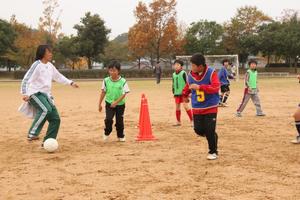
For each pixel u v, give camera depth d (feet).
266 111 49.62
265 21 216.13
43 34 181.27
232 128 36.11
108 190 18.44
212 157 23.98
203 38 212.43
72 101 66.64
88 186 19.12
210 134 23.93
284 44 207.31
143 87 104.78
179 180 19.83
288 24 217.15
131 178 20.33
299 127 28.19
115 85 29.94
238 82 128.57
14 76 175.83
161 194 17.72
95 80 164.96
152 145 28.96
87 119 44.19
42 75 27.68
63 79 28.96
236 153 25.63
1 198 17.67
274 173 20.81
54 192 18.34
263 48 211.82
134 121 42.37
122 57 229.04
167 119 43.21
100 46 210.59
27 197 17.75
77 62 221.46
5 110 54.24
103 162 23.86
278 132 33.60
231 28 211.82
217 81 23.49
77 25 207.72
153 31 188.96
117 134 30.76
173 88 38.22
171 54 199.62
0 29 196.34
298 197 17.04
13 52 193.98
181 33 216.13
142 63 240.53
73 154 26.30
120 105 30.37
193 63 23.47
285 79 149.07
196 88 23.18
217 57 146.72
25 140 31.83
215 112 23.81
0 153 26.89
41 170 22.26
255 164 22.72
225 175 20.57
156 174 20.99
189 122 40.70
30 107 28.94
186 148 27.61
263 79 150.10
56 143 27.17
